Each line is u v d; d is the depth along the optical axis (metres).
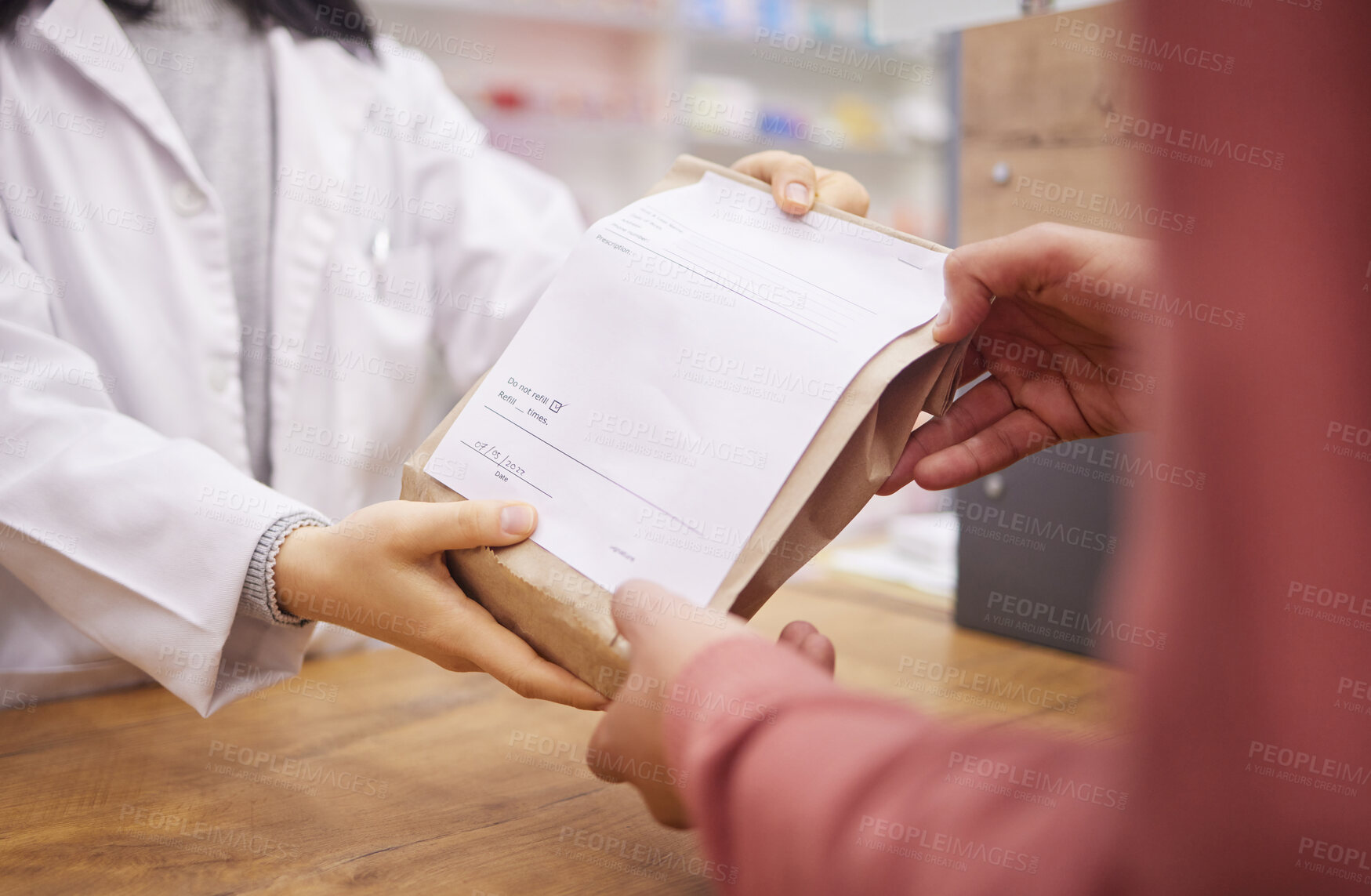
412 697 0.65
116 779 0.52
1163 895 0.17
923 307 0.46
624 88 2.72
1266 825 0.16
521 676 0.44
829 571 1.05
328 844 0.45
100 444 0.59
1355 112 0.15
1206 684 0.16
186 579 0.54
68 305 0.82
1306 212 0.16
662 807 0.37
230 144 0.91
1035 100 0.81
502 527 0.41
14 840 0.44
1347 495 0.15
